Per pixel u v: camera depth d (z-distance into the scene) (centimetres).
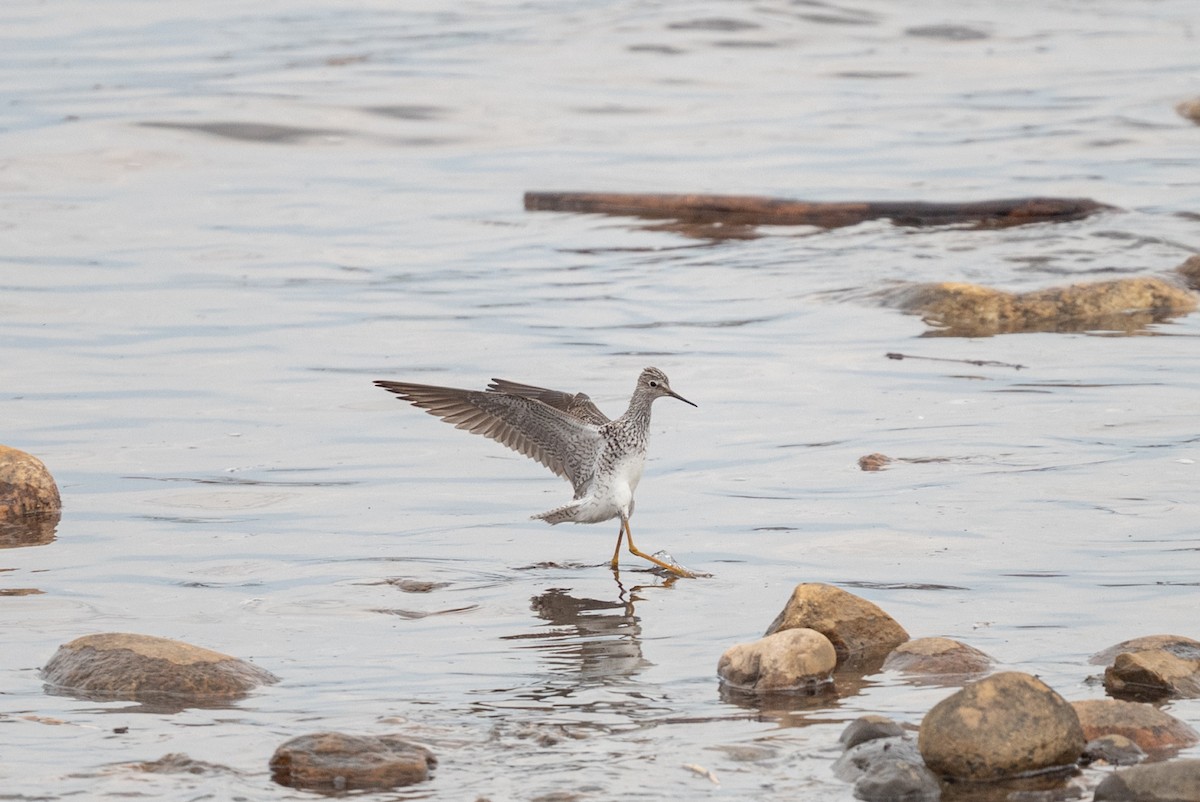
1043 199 2520
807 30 4591
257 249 2450
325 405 1631
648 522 1262
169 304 2098
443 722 864
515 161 3164
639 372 1747
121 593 1102
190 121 3366
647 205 2686
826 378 1698
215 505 1313
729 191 2853
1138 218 2467
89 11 4988
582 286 2205
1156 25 4747
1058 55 4294
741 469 1388
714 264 2312
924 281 2091
